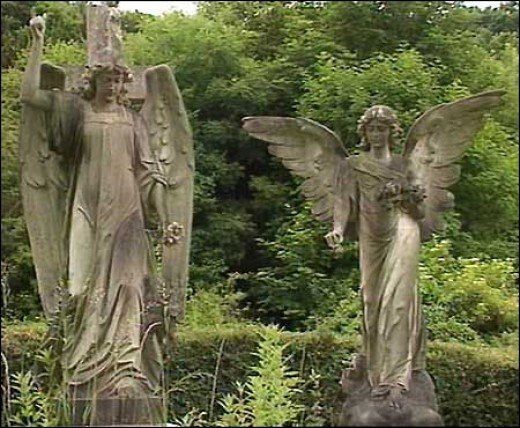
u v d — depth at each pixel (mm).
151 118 11578
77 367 10367
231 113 25391
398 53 24734
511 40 29391
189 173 11688
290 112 25266
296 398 14352
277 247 22609
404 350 10336
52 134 11016
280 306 21703
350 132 22844
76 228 10820
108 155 10883
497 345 17969
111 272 10602
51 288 11273
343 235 10805
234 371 15555
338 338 15664
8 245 21484
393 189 10633
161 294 11023
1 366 13797
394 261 10453
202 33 25312
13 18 26672
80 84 11383
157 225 11219
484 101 11117
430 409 9812
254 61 25891
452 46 25406
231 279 21625
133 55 25234
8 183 21953
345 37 25812
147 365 10859
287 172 25062
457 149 11148
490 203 23516
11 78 23500
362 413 8312
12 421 10219
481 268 20203
